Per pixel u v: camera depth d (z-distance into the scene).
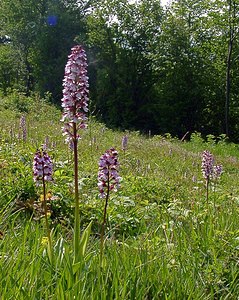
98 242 4.77
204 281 4.35
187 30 44.91
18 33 53.00
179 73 43.56
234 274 4.52
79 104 3.80
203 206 7.32
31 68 55.81
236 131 43.59
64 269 3.65
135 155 15.98
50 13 50.56
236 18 39.00
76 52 3.75
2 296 3.22
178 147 22.53
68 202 6.91
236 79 43.41
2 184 7.09
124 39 46.66
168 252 4.75
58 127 19.89
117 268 3.91
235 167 19.64
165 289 3.93
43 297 3.49
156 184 9.70
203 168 6.73
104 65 46.84
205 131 44.00
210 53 45.28
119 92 44.53
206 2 40.78
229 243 4.99
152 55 44.72
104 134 22.83
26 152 9.87
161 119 43.62
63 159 10.83
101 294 3.51
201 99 43.50
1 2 54.12
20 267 3.74
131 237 5.89
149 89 45.56
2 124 18.33
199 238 5.09
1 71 59.53
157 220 6.53
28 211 6.41
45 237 4.56
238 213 6.73
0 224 4.75
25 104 31.25
